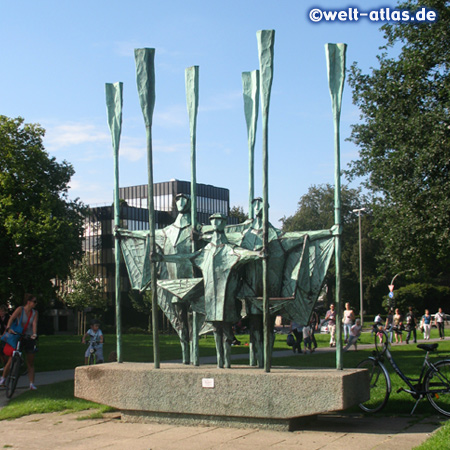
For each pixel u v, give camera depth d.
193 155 10.57
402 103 23.28
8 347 12.45
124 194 62.62
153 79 10.29
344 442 7.51
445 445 6.46
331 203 65.56
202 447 7.47
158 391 9.17
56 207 32.81
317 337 36.81
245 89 11.21
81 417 9.68
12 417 9.89
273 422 8.42
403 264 23.83
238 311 9.62
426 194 21.61
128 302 58.97
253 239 10.00
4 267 29.05
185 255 9.73
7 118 33.09
